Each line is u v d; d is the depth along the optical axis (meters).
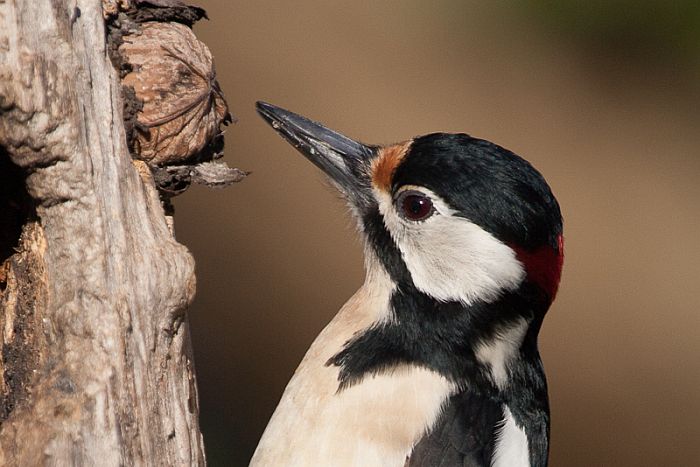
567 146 22.53
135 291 8.18
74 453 7.98
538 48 23.11
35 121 7.84
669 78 22.80
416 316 9.79
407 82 22.52
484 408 9.66
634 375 21.11
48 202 8.09
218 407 19.33
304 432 9.38
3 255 8.41
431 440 9.35
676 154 22.67
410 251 9.91
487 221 9.61
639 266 21.94
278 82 22.16
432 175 9.77
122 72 8.70
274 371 20.08
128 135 8.66
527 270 9.70
